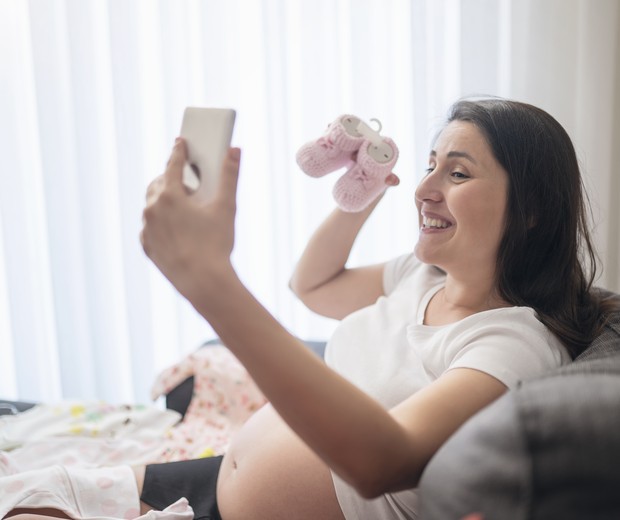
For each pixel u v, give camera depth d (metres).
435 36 2.19
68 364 2.61
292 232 2.38
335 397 0.76
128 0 2.34
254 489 1.12
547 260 1.16
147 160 2.48
